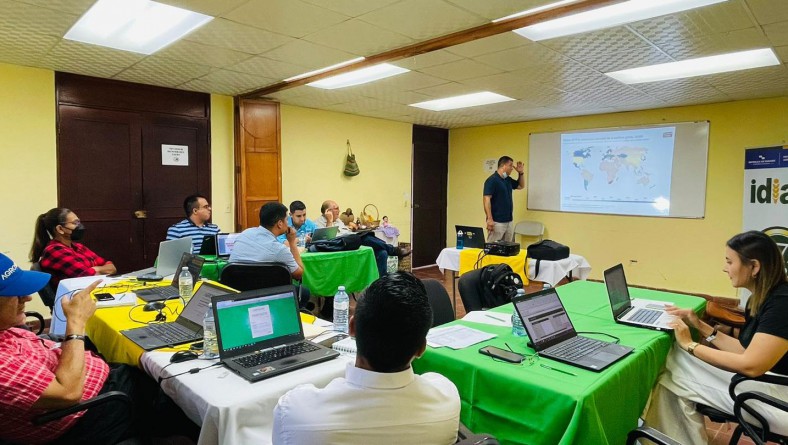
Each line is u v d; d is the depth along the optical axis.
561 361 1.73
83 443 1.59
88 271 3.28
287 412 1.00
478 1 2.74
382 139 7.16
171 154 5.10
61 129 4.41
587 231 6.69
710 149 5.68
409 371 1.02
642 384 1.86
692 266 5.86
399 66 4.14
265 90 5.12
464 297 2.79
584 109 6.16
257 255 3.31
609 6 2.78
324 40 3.47
